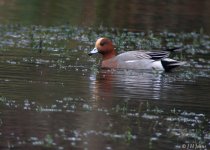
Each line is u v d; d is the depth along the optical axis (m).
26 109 14.19
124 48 23.44
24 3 32.53
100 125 13.39
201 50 24.08
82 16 30.16
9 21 27.53
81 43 23.81
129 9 32.81
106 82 17.67
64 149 11.90
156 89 17.09
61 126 13.17
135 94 16.33
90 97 15.66
